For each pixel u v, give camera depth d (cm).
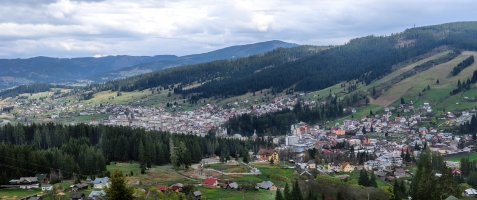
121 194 9756
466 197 15388
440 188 15325
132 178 19150
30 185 17388
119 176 9869
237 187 17900
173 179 19262
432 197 14788
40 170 19400
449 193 15312
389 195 16625
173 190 16650
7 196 15500
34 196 15225
